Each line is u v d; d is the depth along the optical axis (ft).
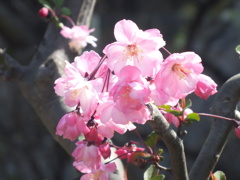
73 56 3.21
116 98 1.95
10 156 6.82
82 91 2.04
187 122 2.27
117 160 2.70
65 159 6.70
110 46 2.02
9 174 6.71
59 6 3.33
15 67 3.10
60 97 2.99
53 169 6.70
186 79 2.04
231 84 2.51
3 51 3.13
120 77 1.97
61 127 2.11
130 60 2.02
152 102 2.07
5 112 7.02
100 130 2.08
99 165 2.21
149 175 2.34
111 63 2.03
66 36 3.18
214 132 2.49
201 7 7.61
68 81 2.06
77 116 2.10
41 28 6.59
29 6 6.54
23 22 6.55
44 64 3.10
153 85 2.03
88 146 2.20
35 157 6.79
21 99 7.07
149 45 2.02
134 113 1.99
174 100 2.18
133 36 2.03
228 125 2.49
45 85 3.02
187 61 2.04
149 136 2.36
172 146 2.22
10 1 6.48
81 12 3.36
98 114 2.05
